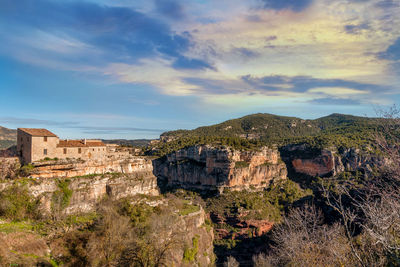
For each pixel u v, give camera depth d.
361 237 21.89
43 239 37.72
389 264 17.97
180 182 151.50
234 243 96.31
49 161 50.31
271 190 139.38
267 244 88.31
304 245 26.36
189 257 59.06
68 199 48.78
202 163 144.12
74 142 58.50
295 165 172.25
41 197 44.75
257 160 141.12
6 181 42.72
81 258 39.00
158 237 48.94
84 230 43.94
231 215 108.88
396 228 16.81
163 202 68.81
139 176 68.62
